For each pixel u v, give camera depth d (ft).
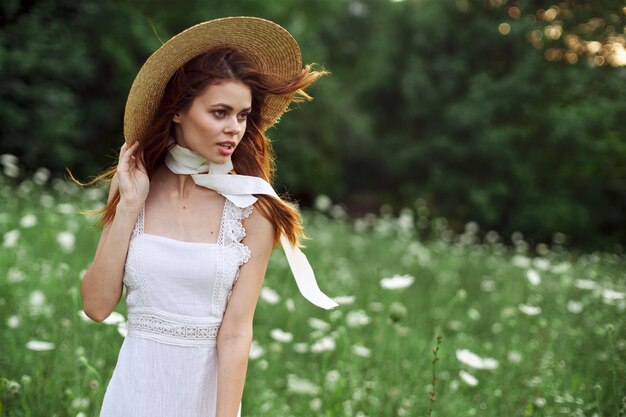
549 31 56.18
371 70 73.20
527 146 57.26
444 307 23.21
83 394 11.09
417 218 63.41
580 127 52.85
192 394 7.25
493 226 59.21
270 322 18.75
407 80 63.52
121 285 7.45
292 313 18.39
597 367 13.87
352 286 23.59
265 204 7.47
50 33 45.65
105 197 34.37
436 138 61.87
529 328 17.52
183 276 7.19
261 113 7.89
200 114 7.14
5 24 44.32
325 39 95.50
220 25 7.18
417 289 25.38
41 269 18.70
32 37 44.60
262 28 7.43
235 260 7.30
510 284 25.85
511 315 18.84
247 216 7.45
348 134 76.48
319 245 31.78
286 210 7.54
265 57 7.78
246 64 7.23
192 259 7.19
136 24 52.44
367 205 76.33
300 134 73.36
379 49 69.82
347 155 77.92
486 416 12.78
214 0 59.16
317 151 74.13
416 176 66.69
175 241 7.25
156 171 7.66
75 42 48.14
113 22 52.26
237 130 7.23
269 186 7.55
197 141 7.24
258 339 17.80
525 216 55.67
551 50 56.65
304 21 75.25
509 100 56.85
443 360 15.51
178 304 7.22
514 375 14.16
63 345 13.30
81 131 50.60
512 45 59.36
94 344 12.12
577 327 16.62
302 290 7.86
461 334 17.38
